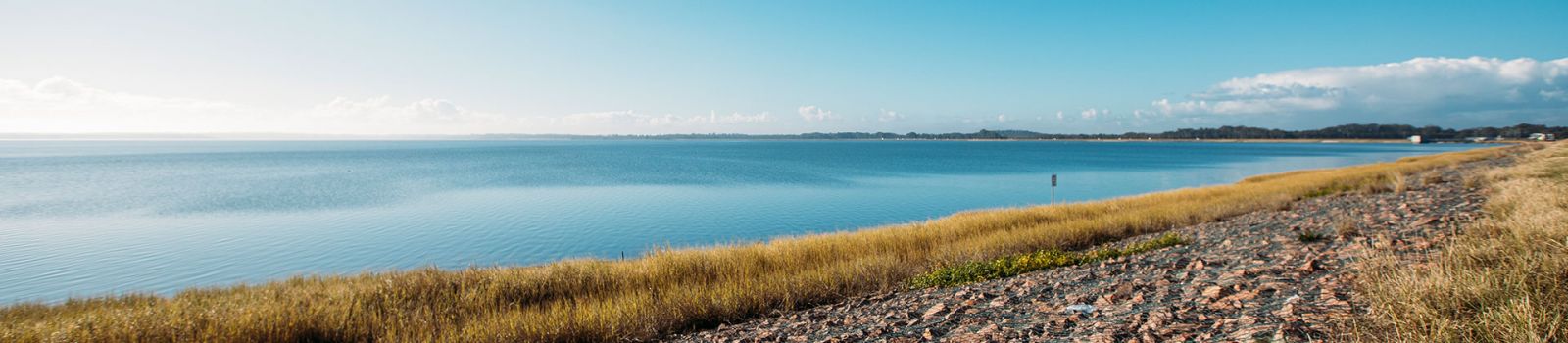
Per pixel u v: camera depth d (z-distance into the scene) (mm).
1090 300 6574
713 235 28125
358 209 38000
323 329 7352
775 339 6477
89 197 45562
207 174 73188
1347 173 33156
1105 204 23578
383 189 51875
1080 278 8227
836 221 32562
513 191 49875
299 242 26219
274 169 87125
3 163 109688
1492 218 8883
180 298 10766
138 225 31141
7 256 23234
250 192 49188
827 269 10148
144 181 61906
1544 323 3488
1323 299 5027
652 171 80312
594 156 144625
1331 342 3898
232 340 6902
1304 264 6953
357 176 68938
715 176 68062
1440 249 6363
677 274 10984
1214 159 121688
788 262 12023
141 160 124062
